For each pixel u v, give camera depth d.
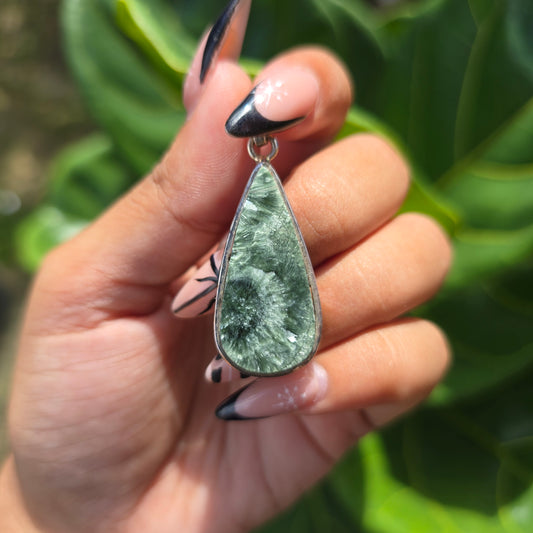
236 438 0.14
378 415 0.13
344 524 0.18
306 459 0.14
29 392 0.13
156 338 0.13
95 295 0.12
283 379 0.10
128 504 0.14
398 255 0.11
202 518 0.14
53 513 0.13
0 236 0.32
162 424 0.14
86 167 0.20
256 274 0.10
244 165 0.10
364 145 0.11
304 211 0.10
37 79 0.32
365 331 0.11
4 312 0.30
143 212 0.11
